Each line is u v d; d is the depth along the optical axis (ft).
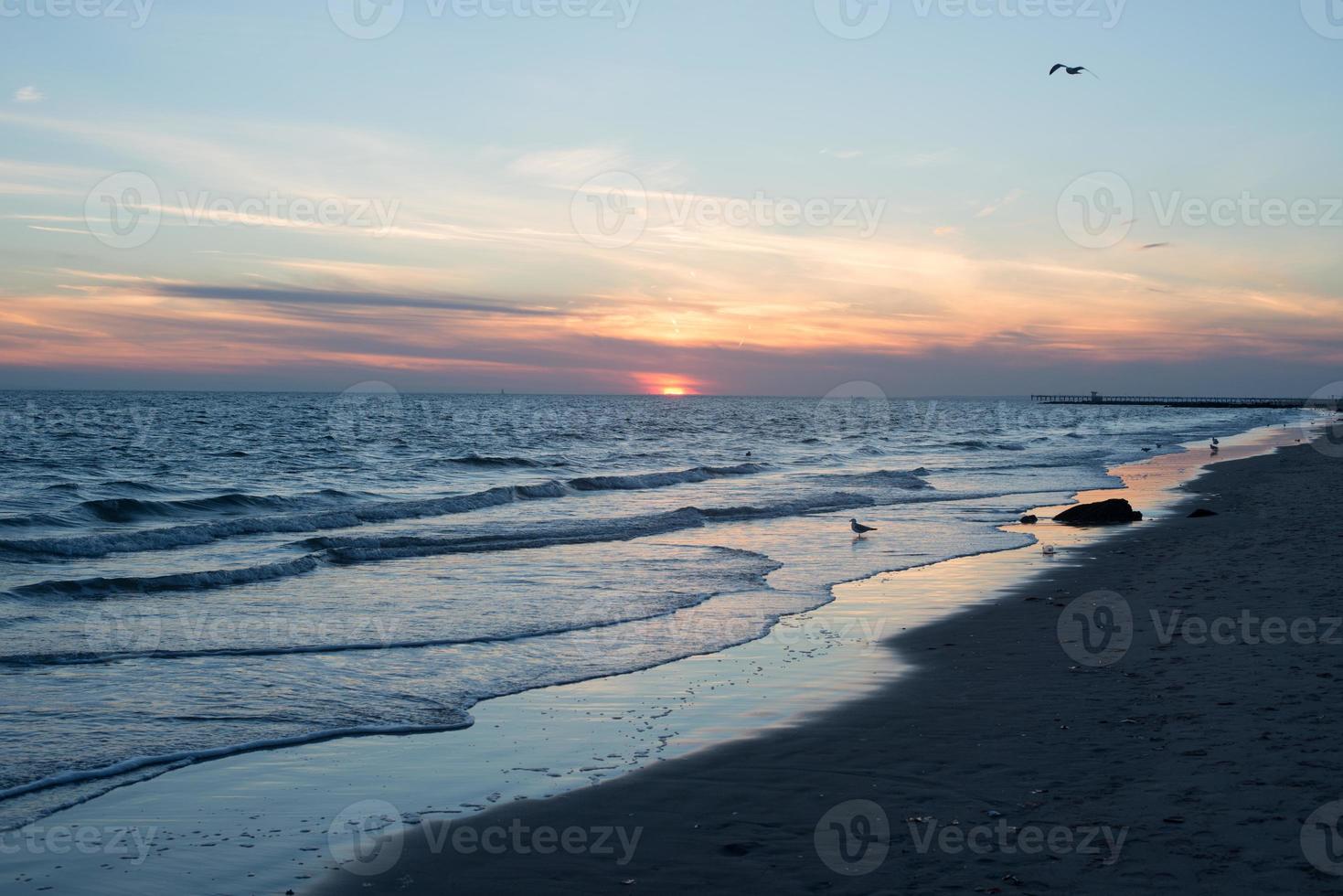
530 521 77.66
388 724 27.35
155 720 27.37
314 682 31.60
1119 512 75.31
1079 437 257.96
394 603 45.01
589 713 28.45
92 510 80.02
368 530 71.56
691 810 20.89
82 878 18.06
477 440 213.25
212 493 102.68
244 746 25.36
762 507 85.92
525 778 23.16
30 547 57.26
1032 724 25.62
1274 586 42.63
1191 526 69.62
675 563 57.31
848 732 25.96
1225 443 215.51
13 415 296.51
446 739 26.25
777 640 37.70
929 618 41.47
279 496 95.20
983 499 98.12
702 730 26.68
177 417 303.68
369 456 159.02
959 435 271.28
